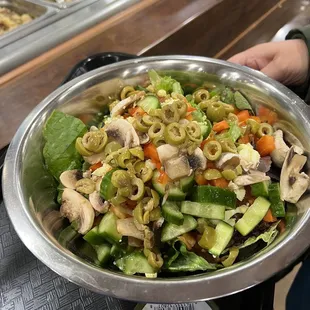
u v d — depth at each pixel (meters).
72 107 0.33
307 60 0.40
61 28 0.48
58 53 0.46
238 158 0.27
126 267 0.25
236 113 0.33
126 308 0.25
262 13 0.68
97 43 0.48
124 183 0.26
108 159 0.28
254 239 0.27
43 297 0.26
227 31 0.62
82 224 0.27
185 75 0.35
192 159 0.27
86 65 0.37
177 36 0.51
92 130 0.31
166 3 0.55
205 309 0.25
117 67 0.34
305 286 0.39
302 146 0.30
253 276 0.21
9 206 0.24
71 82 0.33
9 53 0.44
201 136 0.28
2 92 0.42
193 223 0.26
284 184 0.28
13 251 0.28
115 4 0.53
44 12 0.52
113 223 0.26
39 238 0.23
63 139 0.30
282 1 0.71
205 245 0.26
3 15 0.53
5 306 0.26
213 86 0.35
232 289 0.21
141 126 0.28
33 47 0.46
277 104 0.32
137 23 0.52
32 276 0.27
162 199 0.27
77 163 0.31
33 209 0.25
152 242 0.26
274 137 0.31
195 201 0.27
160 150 0.27
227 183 0.27
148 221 0.26
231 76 0.34
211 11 0.55
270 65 0.41
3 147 0.37
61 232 0.27
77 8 0.51
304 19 0.65
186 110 0.29
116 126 0.29
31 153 0.29
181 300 0.20
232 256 0.26
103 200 0.27
